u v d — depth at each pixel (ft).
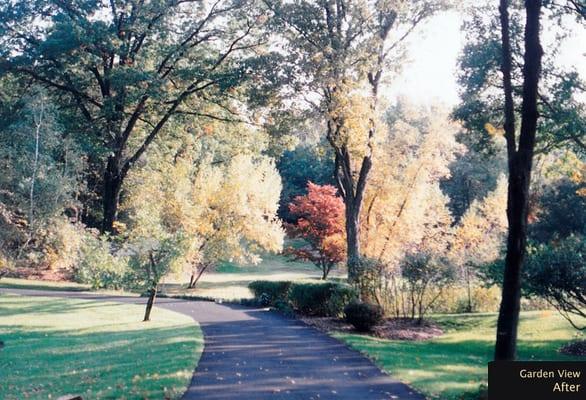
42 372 38.60
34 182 66.28
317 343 49.14
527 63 31.53
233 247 124.36
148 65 105.50
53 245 70.13
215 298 98.99
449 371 38.40
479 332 60.64
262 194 126.82
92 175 135.13
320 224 124.47
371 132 77.92
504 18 34.63
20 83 99.55
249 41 102.47
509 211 31.32
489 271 52.80
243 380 34.09
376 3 75.51
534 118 31.19
